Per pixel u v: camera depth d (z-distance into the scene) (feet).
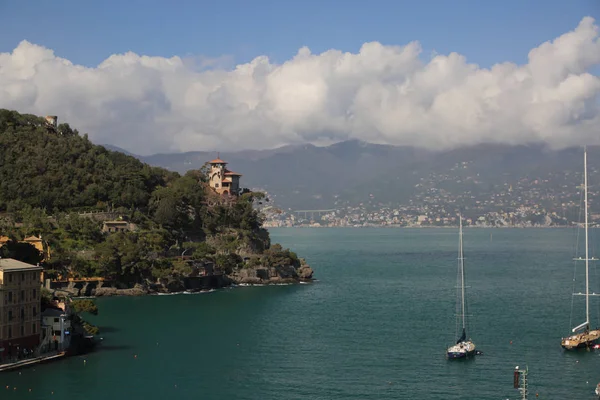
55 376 572.51
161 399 521.65
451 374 574.56
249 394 532.73
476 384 547.08
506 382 550.77
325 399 520.01
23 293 611.47
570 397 514.27
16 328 605.31
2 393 527.81
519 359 616.39
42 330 637.30
